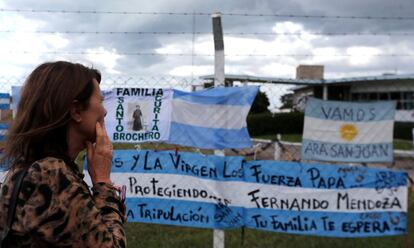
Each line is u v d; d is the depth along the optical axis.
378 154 4.46
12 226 1.44
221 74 4.57
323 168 4.54
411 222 6.21
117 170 4.61
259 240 5.65
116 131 4.54
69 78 1.55
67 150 1.58
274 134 12.80
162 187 4.60
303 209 4.56
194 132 4.50
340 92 28.44
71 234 1.43
